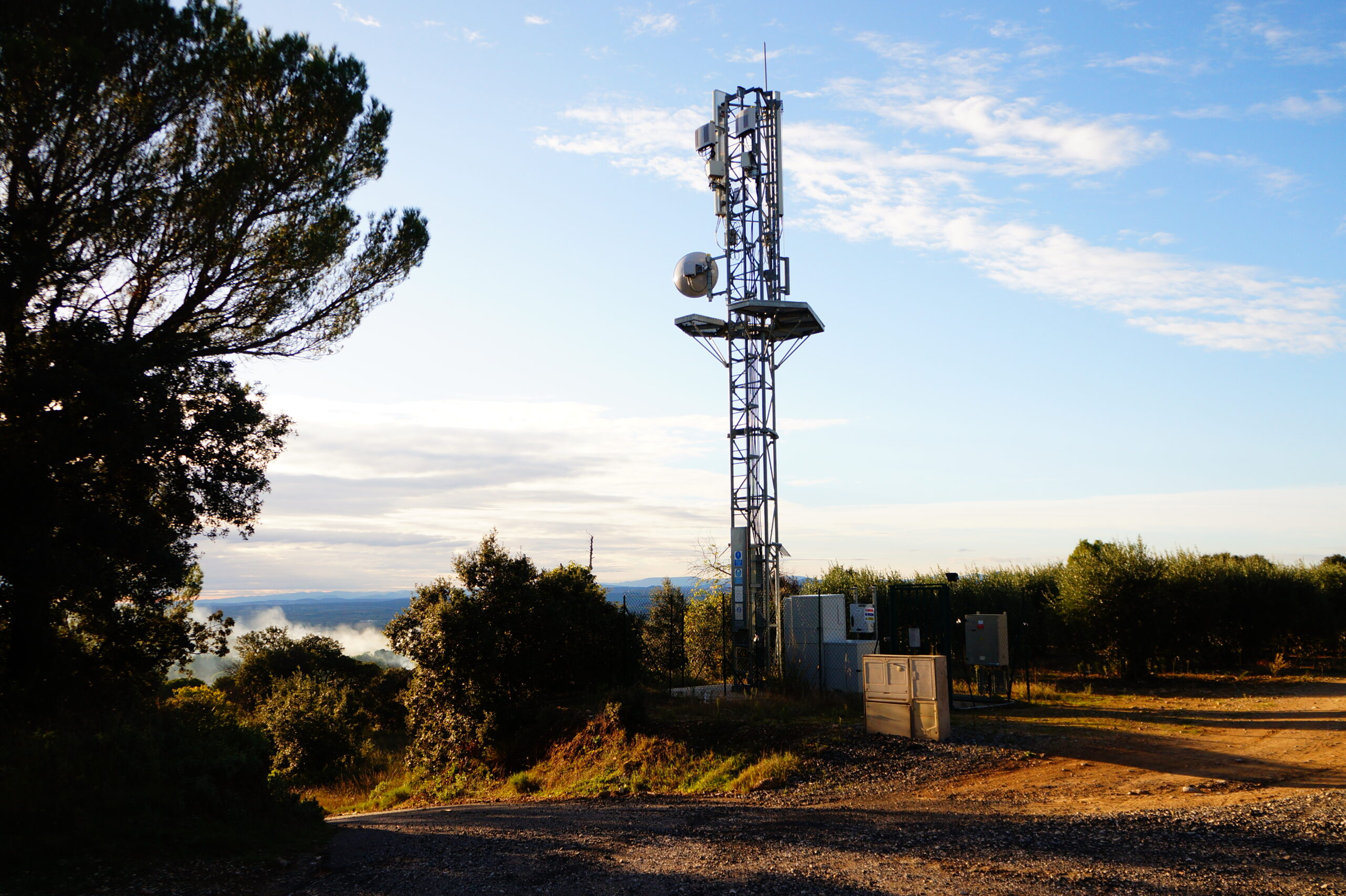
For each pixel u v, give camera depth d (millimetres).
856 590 30953
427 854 9531
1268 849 7938
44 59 13891
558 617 23406
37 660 15969
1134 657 27234
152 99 15766
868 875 7719
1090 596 27688
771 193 24094
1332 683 24781
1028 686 21484
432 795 19953
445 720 21250
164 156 15984
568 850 9422
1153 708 19500
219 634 19828
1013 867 7723
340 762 28359
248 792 11219
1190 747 14289
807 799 12508
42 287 14852
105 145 15531
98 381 14234
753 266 23953
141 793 9930
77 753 10359
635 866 8516
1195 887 6910
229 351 17828
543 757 19031
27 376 14055
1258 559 34000
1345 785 10977
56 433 14016
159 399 15109
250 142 16703
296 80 17656
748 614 22547
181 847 9055
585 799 14992
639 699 18703
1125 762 13188
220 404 16203
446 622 21547
